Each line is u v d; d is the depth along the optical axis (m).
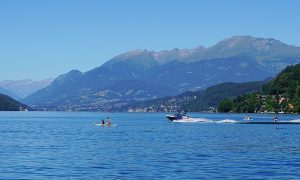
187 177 54.22
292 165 63.69
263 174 56.22
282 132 147.12
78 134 136.25
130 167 61.84
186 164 64.62
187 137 121.56
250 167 61.78
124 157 73.25
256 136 126.00
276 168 60.94
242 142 103.62
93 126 199.75
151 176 54.84
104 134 136.62
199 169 60.00
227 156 74.56
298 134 136.00
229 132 146.62
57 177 54.28
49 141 107.31
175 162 66.88
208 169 60.00
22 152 81.12
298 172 57.66
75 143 101.31
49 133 142.12
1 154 77.75
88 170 59.34
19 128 177.25
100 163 65.81
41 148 89.00
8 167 61.78
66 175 55.62
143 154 77.75
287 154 77.75
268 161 67.94
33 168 60.94
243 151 82.75
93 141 107.19
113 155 76.31
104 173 56.97
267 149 86.69
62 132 148.25
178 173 56.91
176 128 175.88
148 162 66.88
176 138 117.50
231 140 110.00
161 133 141.50
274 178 53.56
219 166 62.66
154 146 93.31
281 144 98.31
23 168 60.94
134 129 168.75
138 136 126.25
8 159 70.50
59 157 73.38
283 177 54.19
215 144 98.19
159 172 57.66
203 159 70.38
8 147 91.06
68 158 72.00
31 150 84.81
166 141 107.00
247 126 192.50
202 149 86.62
